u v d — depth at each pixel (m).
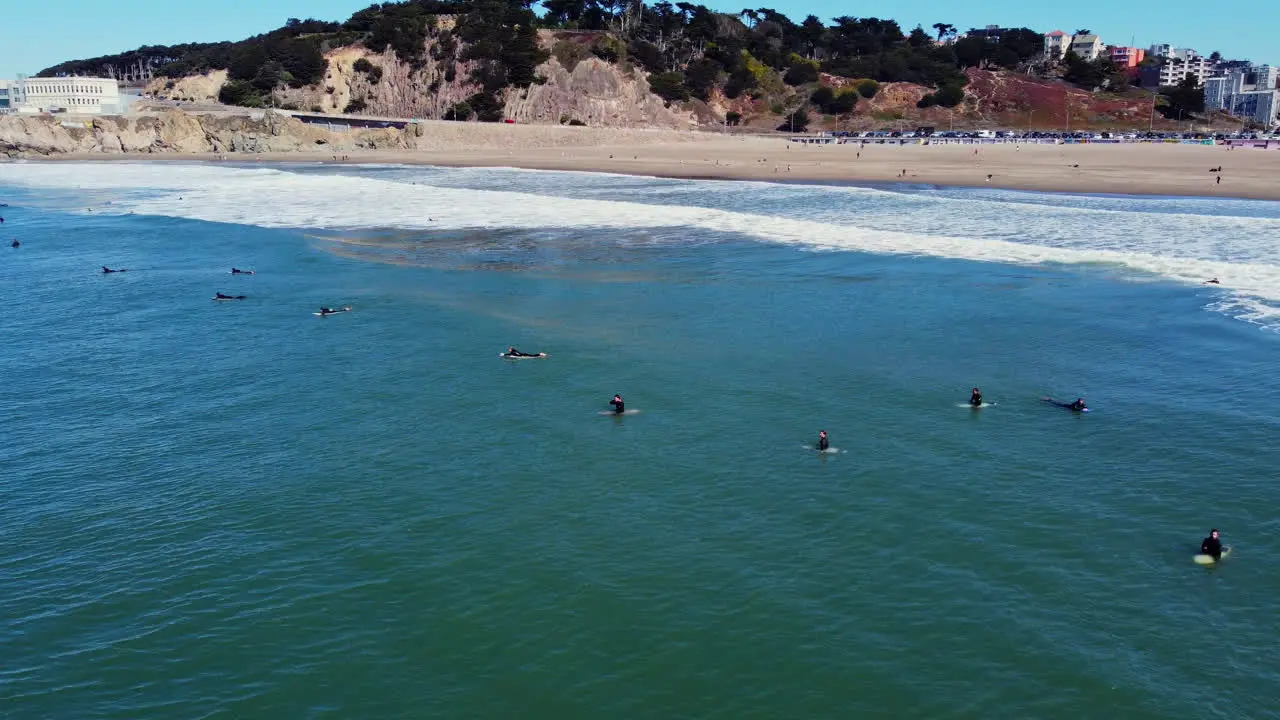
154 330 40.16
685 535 21.62
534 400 30.39
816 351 35.03
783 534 21.58
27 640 18.16
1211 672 16.59
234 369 34.44
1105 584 19.34
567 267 51.25
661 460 25.66
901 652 17.30
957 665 16.91
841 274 47.81
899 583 19.48
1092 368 32.72
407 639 17.97
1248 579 19.42
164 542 21.84
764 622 18.30
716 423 28.19
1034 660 16.98
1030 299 42.06
